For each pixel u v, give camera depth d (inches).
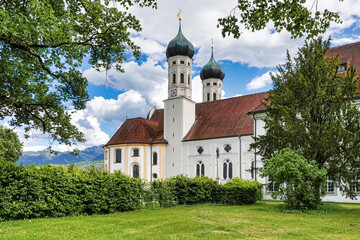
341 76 887.7
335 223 558.3
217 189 1052.5
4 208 554.3
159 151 2059.5
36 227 488.4
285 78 958.4
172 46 2159.2
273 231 473.7
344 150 807.1
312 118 861.8
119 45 634.2
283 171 755.4
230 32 374.0
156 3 434.0
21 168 601.3
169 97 2124.8
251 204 989.2
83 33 623.5
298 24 355.3
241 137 1749.5
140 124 2187.5
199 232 458.6
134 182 826.8
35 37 510.9
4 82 655.1
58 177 650.8
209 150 1875.0
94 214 705.0
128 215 691.4
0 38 501.7
